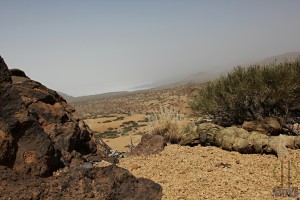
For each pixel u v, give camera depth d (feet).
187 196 21.29
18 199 17.47
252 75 44.19
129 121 125.70
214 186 22.62
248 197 20.61
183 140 35.94
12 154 20.20
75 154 26.22
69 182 19.33
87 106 246.88
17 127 21.09
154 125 40.11
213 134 34.40
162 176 25.22
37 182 18.99
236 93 44.01
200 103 48.62
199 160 28.99
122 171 21.35
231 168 26.48
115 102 246.88
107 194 19.47
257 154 30.07
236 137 32.14
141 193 20.86
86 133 29.94
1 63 22.50
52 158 22.63
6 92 21.83
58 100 31.40
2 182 18.15
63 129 26.78
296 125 39.96
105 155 30.71
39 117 25.86
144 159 30.27
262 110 42.91
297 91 40.86
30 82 28.45
